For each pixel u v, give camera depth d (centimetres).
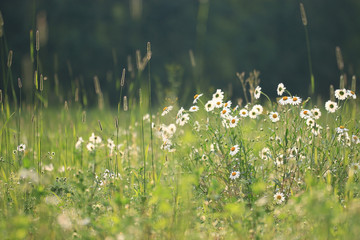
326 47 5425
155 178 707
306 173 679
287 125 695
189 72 4325
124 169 773
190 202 578
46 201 625
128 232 512
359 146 712
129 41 4669
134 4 623
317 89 5394
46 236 513
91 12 4622
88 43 4506
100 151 844
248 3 5244
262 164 722
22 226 497
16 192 675
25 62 738
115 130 1057
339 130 684
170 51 4819
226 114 697
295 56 5356
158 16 4888
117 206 594
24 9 4294
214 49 4909
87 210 564
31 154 840
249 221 535
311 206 513
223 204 644
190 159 718
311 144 704
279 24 5372
